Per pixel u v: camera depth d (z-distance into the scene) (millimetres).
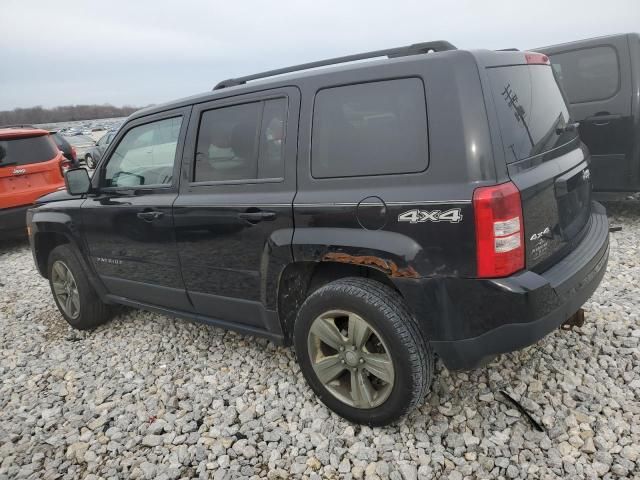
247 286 2963
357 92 2494
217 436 2709
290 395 2979
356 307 2426
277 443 2609
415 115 2303
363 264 2393
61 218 4078
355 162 2463
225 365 3430
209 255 3098
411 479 2281
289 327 2945
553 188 2434
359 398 2555
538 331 2172
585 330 3322
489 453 2389
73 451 2715
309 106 2650
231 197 2922
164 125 3406
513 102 2400
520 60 2641
